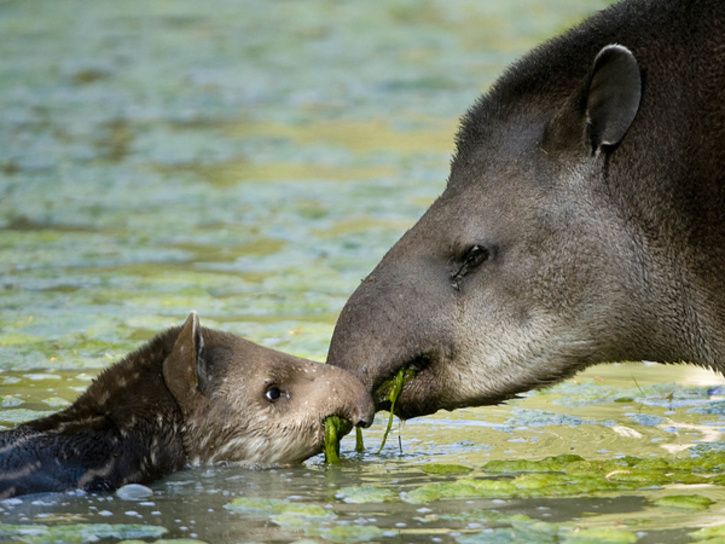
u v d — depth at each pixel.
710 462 11.09
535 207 11.51
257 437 11.67
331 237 21.62
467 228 11.55
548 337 11.55
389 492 10.24
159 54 41.16
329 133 32.00
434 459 11.52
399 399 11.55
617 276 11.41
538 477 10.46
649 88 11.20
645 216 11.29
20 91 36.03
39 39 43.06
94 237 21.52
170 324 16.00
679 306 11.37
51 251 20.33
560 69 11.74
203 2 51.09
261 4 50.50
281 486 10.68
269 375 11.84
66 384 13.51
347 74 38.66
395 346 11.38
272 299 17.52
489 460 11.43
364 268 19.53
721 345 11.29
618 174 11.36
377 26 46.03
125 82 37.38
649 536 8.93
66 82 37.22
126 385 11.48
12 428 11.34
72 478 10.42
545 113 11.71
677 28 11.27
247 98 35.84
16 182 25.91
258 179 26.94
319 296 17.75
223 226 22.58
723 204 10.84
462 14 48.03
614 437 12.16
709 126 10.90
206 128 32.31
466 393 11.61
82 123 32.41
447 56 41.03
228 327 15.92
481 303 11.49
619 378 14.73
